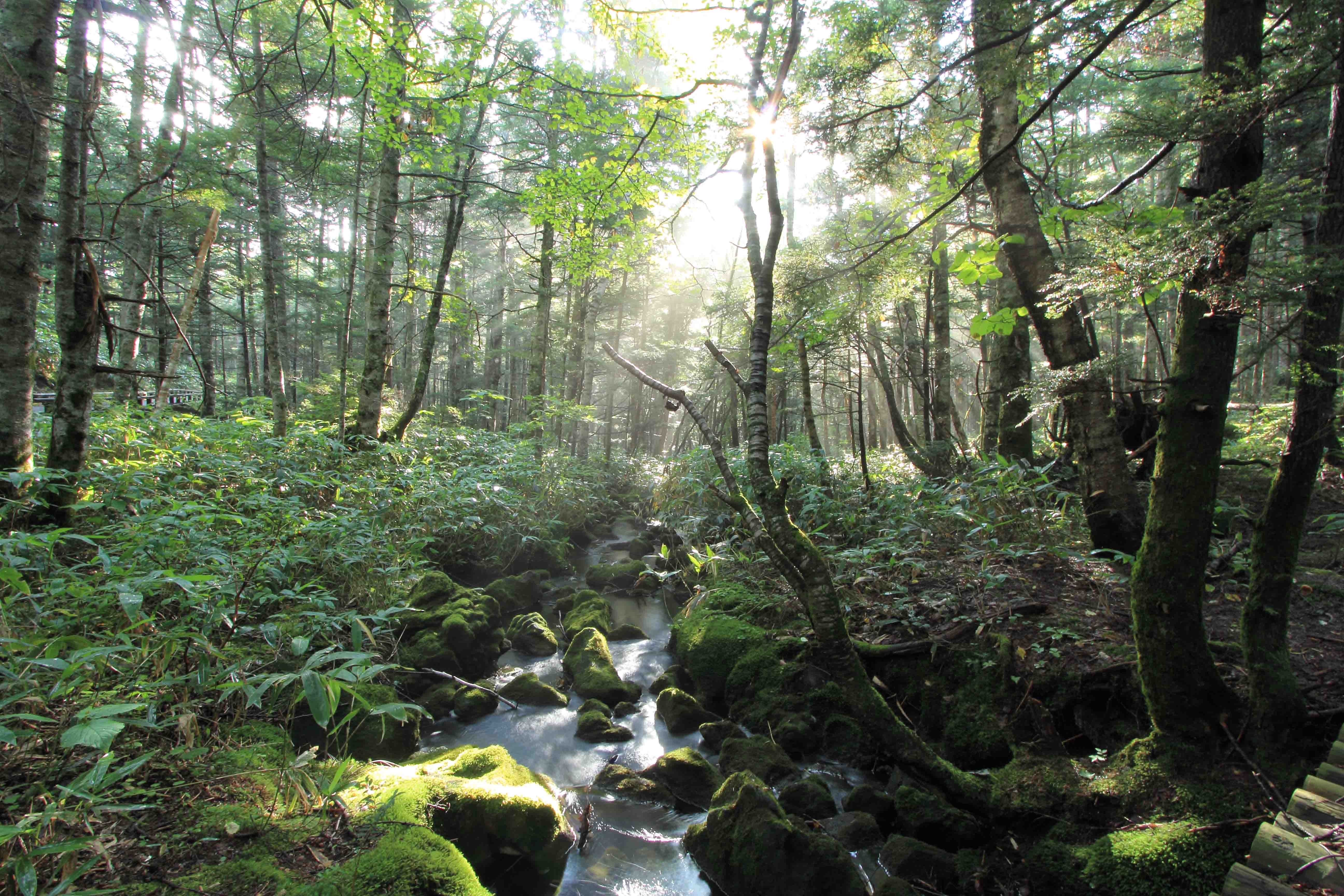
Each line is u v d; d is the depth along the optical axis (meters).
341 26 6.02
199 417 8.52
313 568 4.93
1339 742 2.68
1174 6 3.33
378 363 8.55
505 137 18.77
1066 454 6.75
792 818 3.28
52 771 2.20
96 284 4.51
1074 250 4.46
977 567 4.99
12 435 4.08
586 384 22.75
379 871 2.22
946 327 9.94
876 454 11.16
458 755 3.52
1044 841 2.91
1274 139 5.59
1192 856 2.57
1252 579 2.95
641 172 6.08
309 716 3.71
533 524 8.35
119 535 3.89
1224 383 2.75
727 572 6.43
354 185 11.51
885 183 5.12
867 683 3.07
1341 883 2.18
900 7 4.28
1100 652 3.78
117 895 1.99
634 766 4.14
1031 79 4.36
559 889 3.04
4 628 2.73
